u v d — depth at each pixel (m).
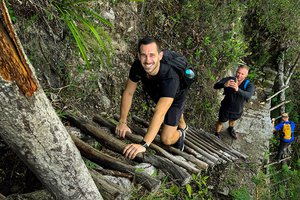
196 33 5.88
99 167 2.45
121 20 4.35
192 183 4.35
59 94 3.15
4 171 2.21
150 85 2.60
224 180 5.16
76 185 1.35
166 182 3.13
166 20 5.34
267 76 9.16
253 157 5.81
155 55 2.24
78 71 3.42
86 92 3.50
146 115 4.52
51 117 1.12
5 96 0.93
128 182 2.22
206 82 6.07
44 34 3.06
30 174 2.34
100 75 3.76
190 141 4.10
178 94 2.84
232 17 6.66
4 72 0.90
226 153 4.55
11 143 1.08
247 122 6.80
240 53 7.00
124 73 4.25
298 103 9.92
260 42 9.12
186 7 5.61
